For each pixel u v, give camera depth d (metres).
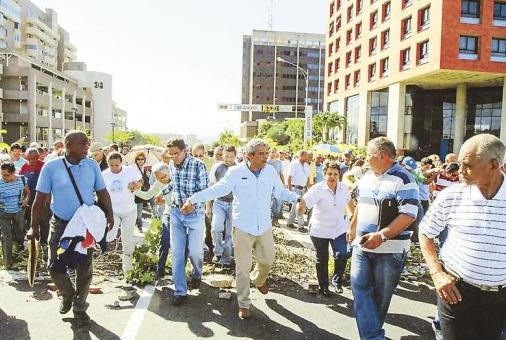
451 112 45.19
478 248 2.63
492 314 2.70
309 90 137.88
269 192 5.01
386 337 4.49
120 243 8.20
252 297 5.62
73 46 111.56
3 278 6.10
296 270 6.85
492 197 2.62
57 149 10.22
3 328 4.42
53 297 5.36
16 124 61.53
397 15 41.03
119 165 6.11
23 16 87.31
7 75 60.25
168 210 6.25
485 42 34.47
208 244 7.67
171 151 5.41
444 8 33.91
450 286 2.66
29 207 8.25
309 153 12.77
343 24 55.41
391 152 4.01
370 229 4.02
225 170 7.70
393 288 4.02
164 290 5.77
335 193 5.71
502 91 40.62
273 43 136.25
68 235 4.38
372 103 48.62
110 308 5.05
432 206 2.92
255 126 123.06
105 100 95.38
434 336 4.53
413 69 38.22
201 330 4.51
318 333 4.54
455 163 8.85
